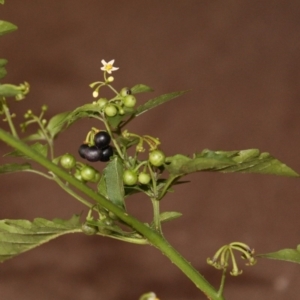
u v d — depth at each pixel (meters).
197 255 1.38
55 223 0.61
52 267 1.36
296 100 1.49
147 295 0.61
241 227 1.40
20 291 1.34
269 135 1.47
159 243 0.61
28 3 1.51
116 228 0.61
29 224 0.61
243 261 1.34
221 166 0.59
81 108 0.62
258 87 1.51
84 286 1.35
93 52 1.51
